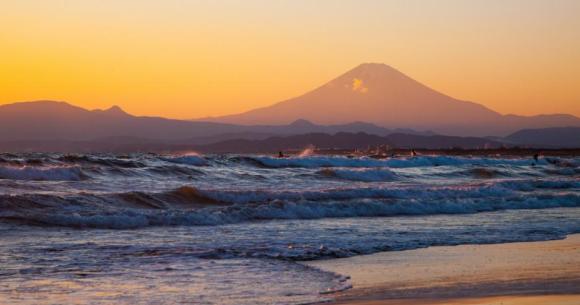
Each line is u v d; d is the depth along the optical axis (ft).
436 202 130.62
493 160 305.94
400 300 54.49
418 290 58.44
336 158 248.93
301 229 98.17
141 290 58.39
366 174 201.57
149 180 159.84
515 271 67.77
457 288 59.26
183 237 88.48
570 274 66.13
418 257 76.48
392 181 201.98
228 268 67.97
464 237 92.94
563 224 110.22
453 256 77.41
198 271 66.39
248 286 60.08
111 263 69.82
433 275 65.57
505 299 54.39
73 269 66.59
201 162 207.00
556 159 337.31
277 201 116.78
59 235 87.45
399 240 88.94
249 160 220.43
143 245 81.15
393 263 72.43
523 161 317.63
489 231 99.66
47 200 107.04
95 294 56.90
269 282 61.77
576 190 185.06
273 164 225.15
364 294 56.95
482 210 132.26
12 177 147.74
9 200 103.14
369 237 91.20
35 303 53.83
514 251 81.56
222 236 89.92
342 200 134.31
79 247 78.84
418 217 118.01
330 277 64.23
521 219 117.19
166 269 67.15
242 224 102.83
